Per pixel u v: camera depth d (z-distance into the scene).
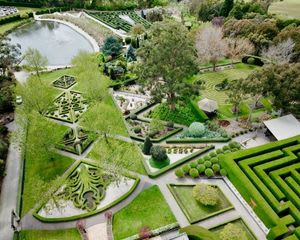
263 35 86.62
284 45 79.94
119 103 71.81
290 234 42.19
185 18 126.25
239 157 52.66
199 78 81.69
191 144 58.84
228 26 94.50
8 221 45.44
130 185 50.66
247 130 62.12
